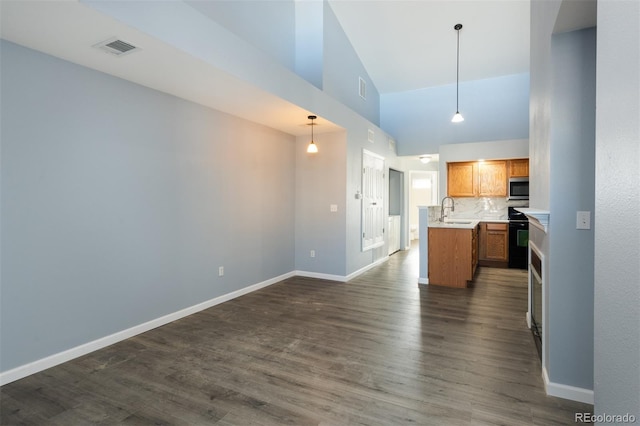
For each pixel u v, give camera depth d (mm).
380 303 4043
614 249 876
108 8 1958
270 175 4914
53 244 2525
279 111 4035
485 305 3959
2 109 2254
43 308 2473
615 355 868
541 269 2504
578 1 1701
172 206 3443
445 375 2375
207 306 3863
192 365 2529
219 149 4012
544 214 2098
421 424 1858
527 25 5145
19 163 2338
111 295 2910
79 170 2674
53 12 1915
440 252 4891
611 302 894
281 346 2855
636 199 756
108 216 2879
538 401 2062
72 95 2619
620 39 839
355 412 1965
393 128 7566
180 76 2916
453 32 5398
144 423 1875
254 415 1940
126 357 2658
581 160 2029
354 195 5422
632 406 773
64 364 2543
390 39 5688
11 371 2305
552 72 2084
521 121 6543
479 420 1886
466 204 6934
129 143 3031
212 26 2686
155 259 3281
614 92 876
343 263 5156
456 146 6578
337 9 5090
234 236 4262
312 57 4871
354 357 2650
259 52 3207
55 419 1912
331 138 5211
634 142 765
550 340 2121
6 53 2264
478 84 6836
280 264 5168
